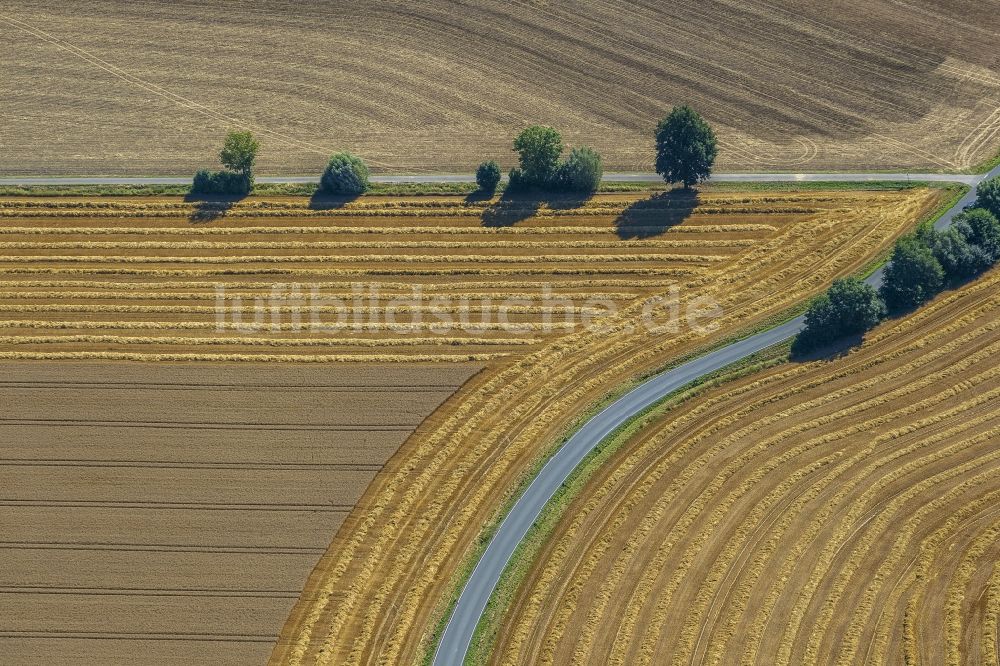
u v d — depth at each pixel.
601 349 77.38
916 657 61.38
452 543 67.50
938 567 64.94
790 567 65.50
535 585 65.50
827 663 61.69
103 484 70.25
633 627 63.56
